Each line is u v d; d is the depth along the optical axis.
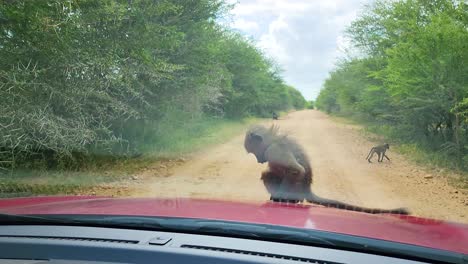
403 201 8.98
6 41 8.87
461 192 9.99
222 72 19.50
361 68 24.25
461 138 14.77
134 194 8.87
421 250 1.90
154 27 12.12
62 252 1.97
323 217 2.43
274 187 5.00
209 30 17.11
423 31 14.64
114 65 10.41
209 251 1.89
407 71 15.22
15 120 8.48
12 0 8.00
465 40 13.44
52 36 8.63
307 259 1.85
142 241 2.00
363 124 35.03
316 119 50.66
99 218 2.25
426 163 14.47
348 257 1.88
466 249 1.98
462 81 14.05
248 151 5.21
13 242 2.03
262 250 1.91
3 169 9.19
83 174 10.09
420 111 17.72
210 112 27.70
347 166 13.60
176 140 17.22
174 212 2.42
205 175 11.51
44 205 2.78
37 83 8.60
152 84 13.94
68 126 9.56
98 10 10.00
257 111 49.94
